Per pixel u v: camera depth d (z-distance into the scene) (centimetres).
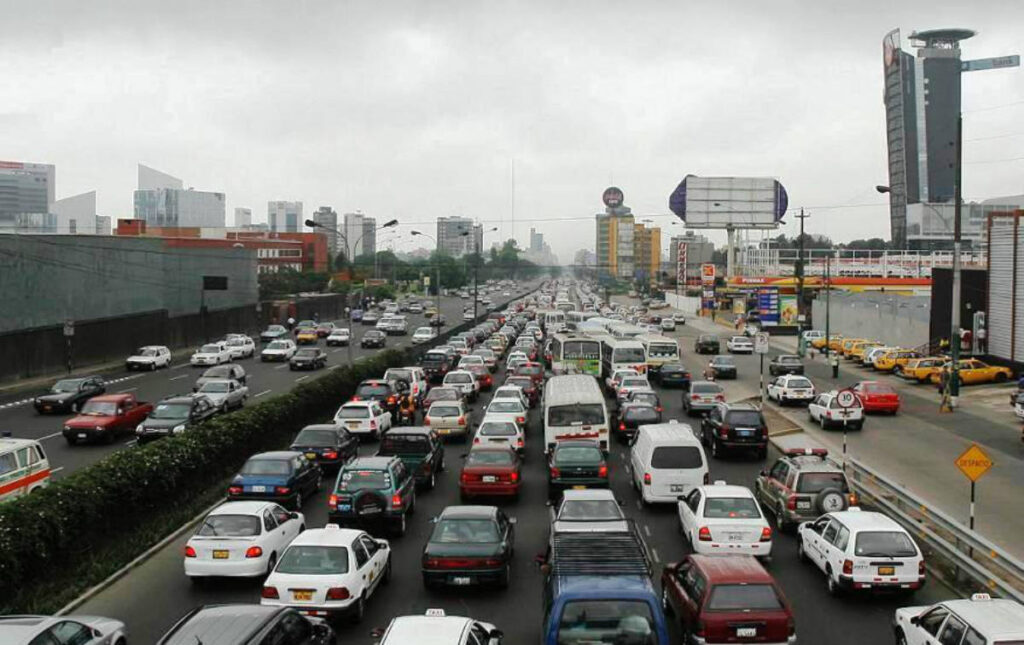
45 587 1731
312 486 2597
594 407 3100
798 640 1535
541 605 1719
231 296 8906
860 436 3781
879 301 8031
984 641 1180
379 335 8219
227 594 1786
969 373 5291
